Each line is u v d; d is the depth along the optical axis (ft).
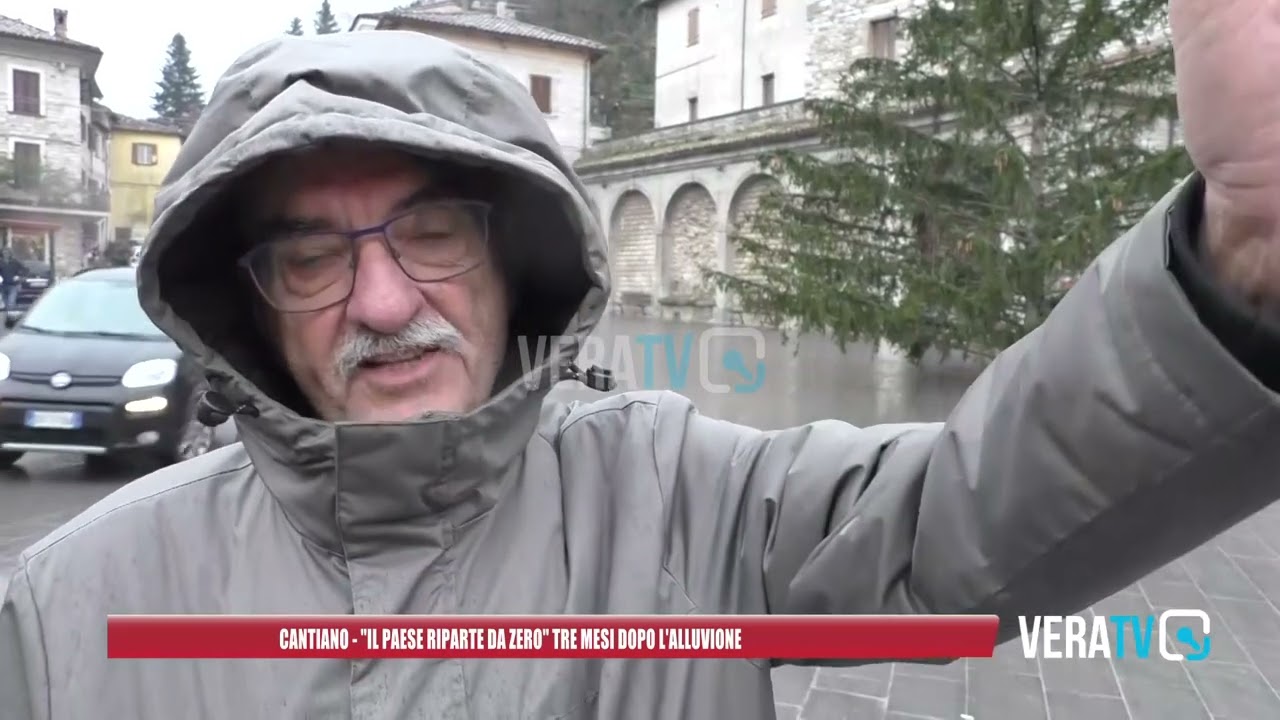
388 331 3.51
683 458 3.90
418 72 3.34
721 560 3.66
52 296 23.04
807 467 3.75
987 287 17.58
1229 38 2.19
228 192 3.67
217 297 4.08
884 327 18.95
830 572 3.48
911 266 19.65
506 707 3.17
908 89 20.56
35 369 20.43
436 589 3.31
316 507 3.35
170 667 3.29
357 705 3.13
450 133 3.27
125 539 3.59
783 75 74.74
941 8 20.25
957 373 31.65
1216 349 2.47
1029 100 19.20
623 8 144.46
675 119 91.25
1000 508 3.05
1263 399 2.42
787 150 21.01
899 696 11.17
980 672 11.80
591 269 3.61
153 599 3.45
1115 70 18.56
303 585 3.36
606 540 3.62
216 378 3.51
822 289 19.49
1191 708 11.02
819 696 11.14
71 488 20.21
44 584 3.55
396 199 3.57
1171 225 2.62
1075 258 16.33
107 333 21.93
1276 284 2.37
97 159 151.64
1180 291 2.54
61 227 125.80
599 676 3.32
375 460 3.18
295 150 3.14
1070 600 3.06
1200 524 2.74
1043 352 2.97
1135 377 2.65
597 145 89.61
